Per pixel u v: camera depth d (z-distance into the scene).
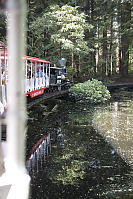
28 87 11.91
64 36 18.89
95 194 4.00
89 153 6.10
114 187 4.27
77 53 20.14
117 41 30.75
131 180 4.55
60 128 8.72
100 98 15.85
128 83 26.88
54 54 21.86
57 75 19.17
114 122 9.82
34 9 21.25
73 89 16.86
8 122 0.55
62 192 4.06
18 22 0.54
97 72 29.00
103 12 27.44
